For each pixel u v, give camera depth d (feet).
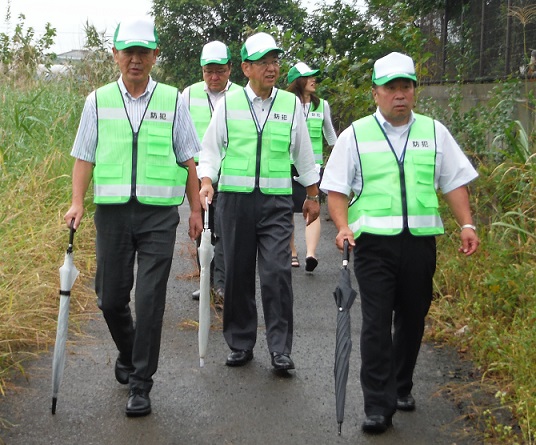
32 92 38.14
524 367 15.97
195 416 15.40
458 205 14.96
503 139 26.27
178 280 25.59
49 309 20.12
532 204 22.27
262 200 18.16
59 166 29.84
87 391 16.47
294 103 18.67
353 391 16.72
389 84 14.51
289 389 16.80
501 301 19.71
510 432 14.17
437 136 14.92
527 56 31.76
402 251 14.52
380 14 51.16
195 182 16.22
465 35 38.91
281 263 17.83
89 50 45.03
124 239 15.47
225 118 18.40
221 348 19.35
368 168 14.73
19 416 15.24
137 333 15.35
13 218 23.62
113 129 15.42
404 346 15.35
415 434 14.62
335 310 22.68
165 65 115.03
